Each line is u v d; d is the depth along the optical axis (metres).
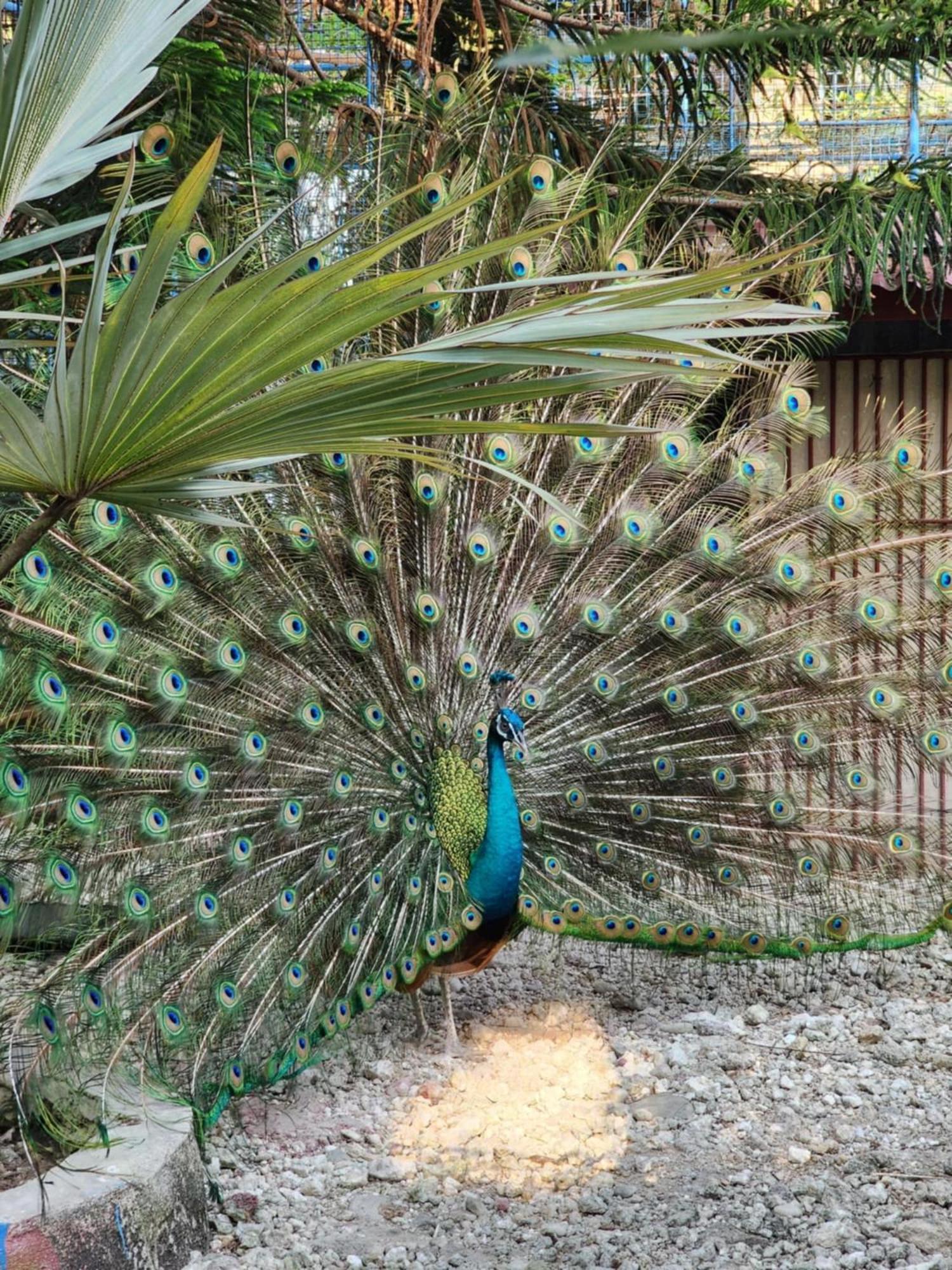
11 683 4.57
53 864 4.41
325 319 2.27
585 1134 5.01
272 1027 4.85
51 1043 4.02
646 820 6.04
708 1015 6.18
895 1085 5.43
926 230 7.46
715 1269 3.97
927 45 7.46
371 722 5.45
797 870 6.16
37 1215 3.50
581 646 6.05
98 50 2.89
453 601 5.89
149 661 4.98
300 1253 4.09
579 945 7.23
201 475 2.57
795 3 7.47
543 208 6.12
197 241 5.28
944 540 6.35
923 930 6.20
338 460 5.57
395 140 6.45
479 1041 5.94
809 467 8.31
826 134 8.48
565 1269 4.03
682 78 7.96
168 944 4.68
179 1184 4.02
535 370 5.86
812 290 6.63
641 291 2.34
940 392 8.18
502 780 5.45
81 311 5.55
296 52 8.40
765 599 6.18
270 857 5.07
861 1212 4.35
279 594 5.41
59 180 2.96
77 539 4.90
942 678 6.20
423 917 5.45
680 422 6.24
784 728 6.20
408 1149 4.92
